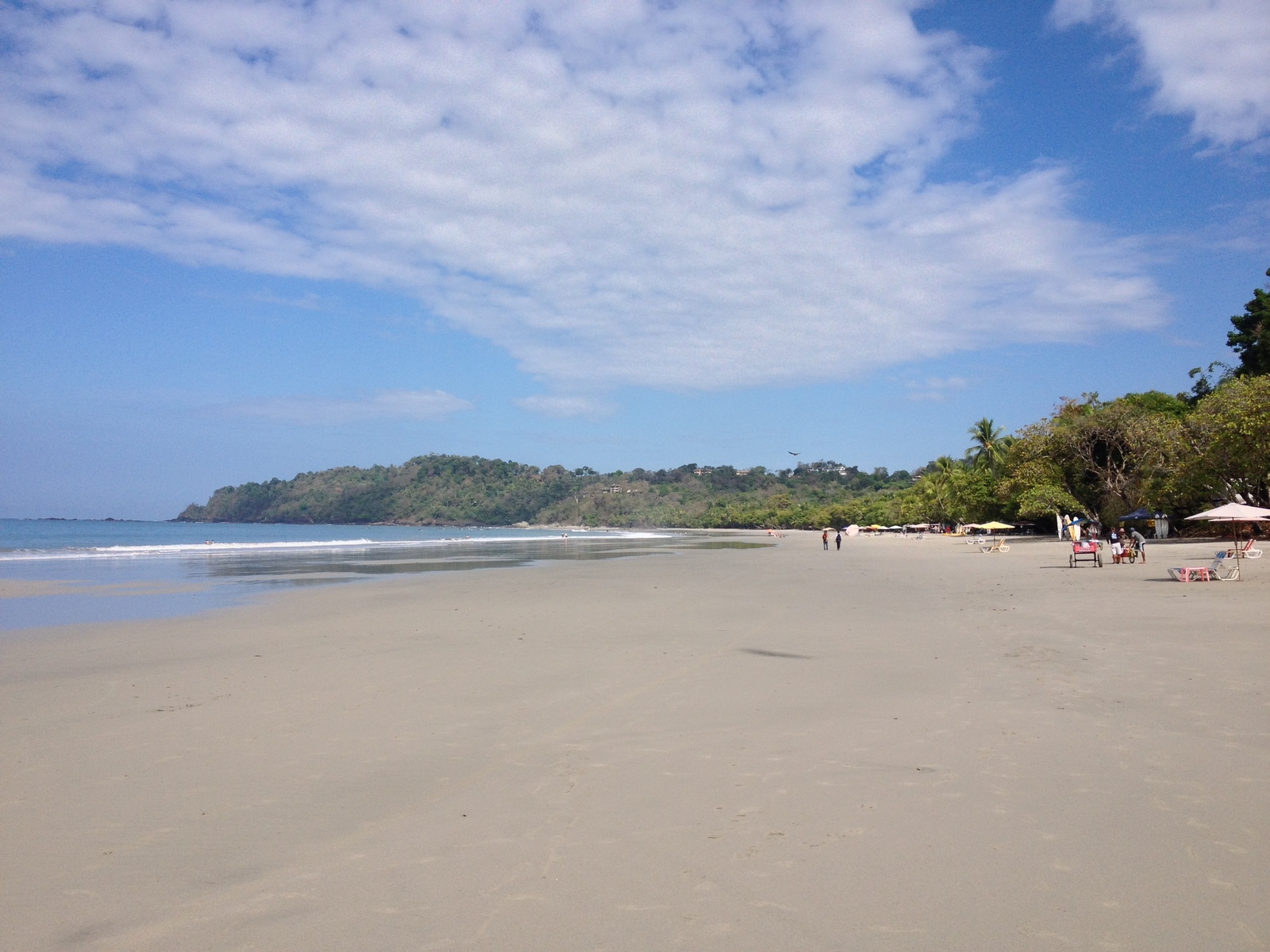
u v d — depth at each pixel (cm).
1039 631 1389
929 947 391
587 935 412
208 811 611
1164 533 4831
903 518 12469
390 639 1509
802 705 905
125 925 437
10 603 2306
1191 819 535
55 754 770
